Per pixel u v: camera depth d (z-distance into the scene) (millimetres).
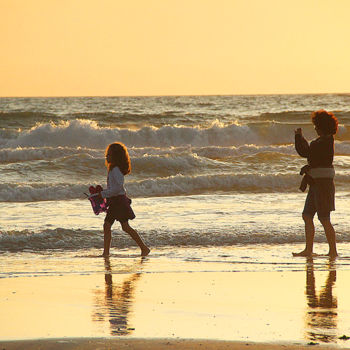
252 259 27547
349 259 27688
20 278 23484
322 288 21922
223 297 20453
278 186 59344
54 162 69875
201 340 14961
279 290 21562
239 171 69812
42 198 53125
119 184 28828
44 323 16828
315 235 32969
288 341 14961
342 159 76500
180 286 22156
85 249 30156
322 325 16766
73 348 14133
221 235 32500
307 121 145875
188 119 147000
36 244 30484
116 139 100688
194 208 43031
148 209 42500
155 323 16906
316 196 28781
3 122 132500
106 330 16047
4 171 66562
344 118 133125
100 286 22125
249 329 16266
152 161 71250
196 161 72438
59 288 21734
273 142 105750
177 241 31625
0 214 40875
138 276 23938
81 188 54875
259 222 36500
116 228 34188
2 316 17656
